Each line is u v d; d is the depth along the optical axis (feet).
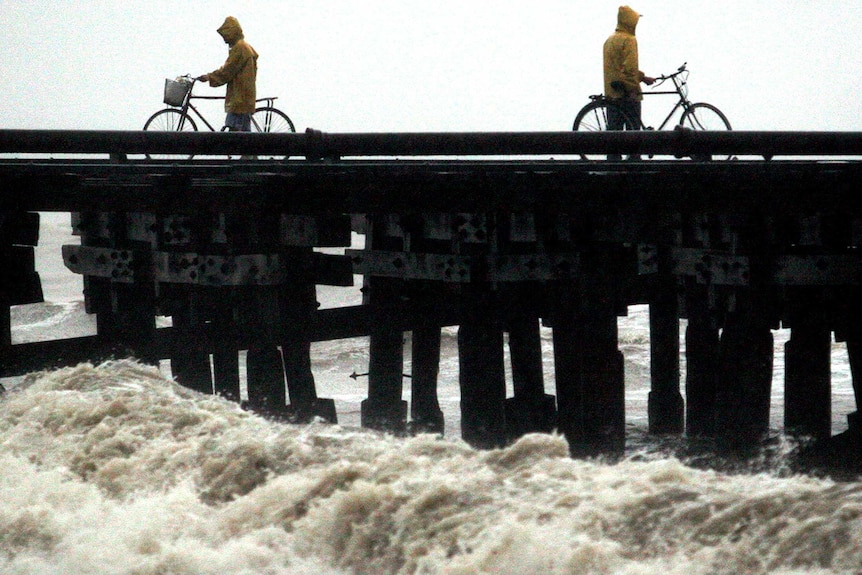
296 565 97.45
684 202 147.02
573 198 149.79
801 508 82.48
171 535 106.73
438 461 106.11
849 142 146.41
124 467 122.21
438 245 161.38
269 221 162.30
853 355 148.56
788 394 150.71
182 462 120.06
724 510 84.89
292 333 164.86
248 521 105.60
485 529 90.84
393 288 166.40
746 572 78.89
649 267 160.97
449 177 151.74
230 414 133.49
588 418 156.56
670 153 148.05
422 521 94.58
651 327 169.78
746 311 148.77
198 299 165.37
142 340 164.35
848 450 148.25
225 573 99.14
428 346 174.09
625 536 85.92
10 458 128.47
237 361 166.30
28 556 108.06
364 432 122.21
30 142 154.40
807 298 148.56
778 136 146.82
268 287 163.73
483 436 159.02
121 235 165.89
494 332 158.51
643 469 96.78
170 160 186.19
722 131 147.54
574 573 83.76
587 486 93.81
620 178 148.36
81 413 134.92
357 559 95.61
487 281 157.07
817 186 143.74
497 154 151.64
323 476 106.42
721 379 153.99
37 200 153.58
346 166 160.25
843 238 145.79
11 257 155.63
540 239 155.33
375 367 166.71
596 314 155.33
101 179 154.30
